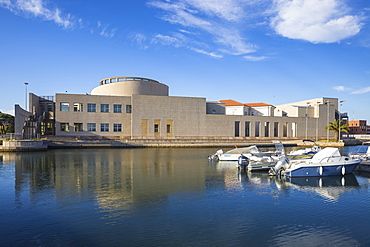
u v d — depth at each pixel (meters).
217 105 74.19
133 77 66.88
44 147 45.88
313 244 9.02
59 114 56.78
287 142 67.25
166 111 62.50
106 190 15.98
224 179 19.91
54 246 8.64
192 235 9.60
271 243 9.05
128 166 26.41
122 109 61.03
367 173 22.62
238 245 8.85
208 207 12.83
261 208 12.78
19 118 48.41
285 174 20.83
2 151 41.47
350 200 14.38
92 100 58.84
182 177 20.55
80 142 52.56
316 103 82.38
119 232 9.77
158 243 8.93
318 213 12.14
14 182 18.14
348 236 9.69
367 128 136.25
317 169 21.12
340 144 65.31
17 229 10.00
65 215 11.51
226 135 67.62
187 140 60.66
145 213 11.84
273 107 85.50
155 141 58.38
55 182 18.20
